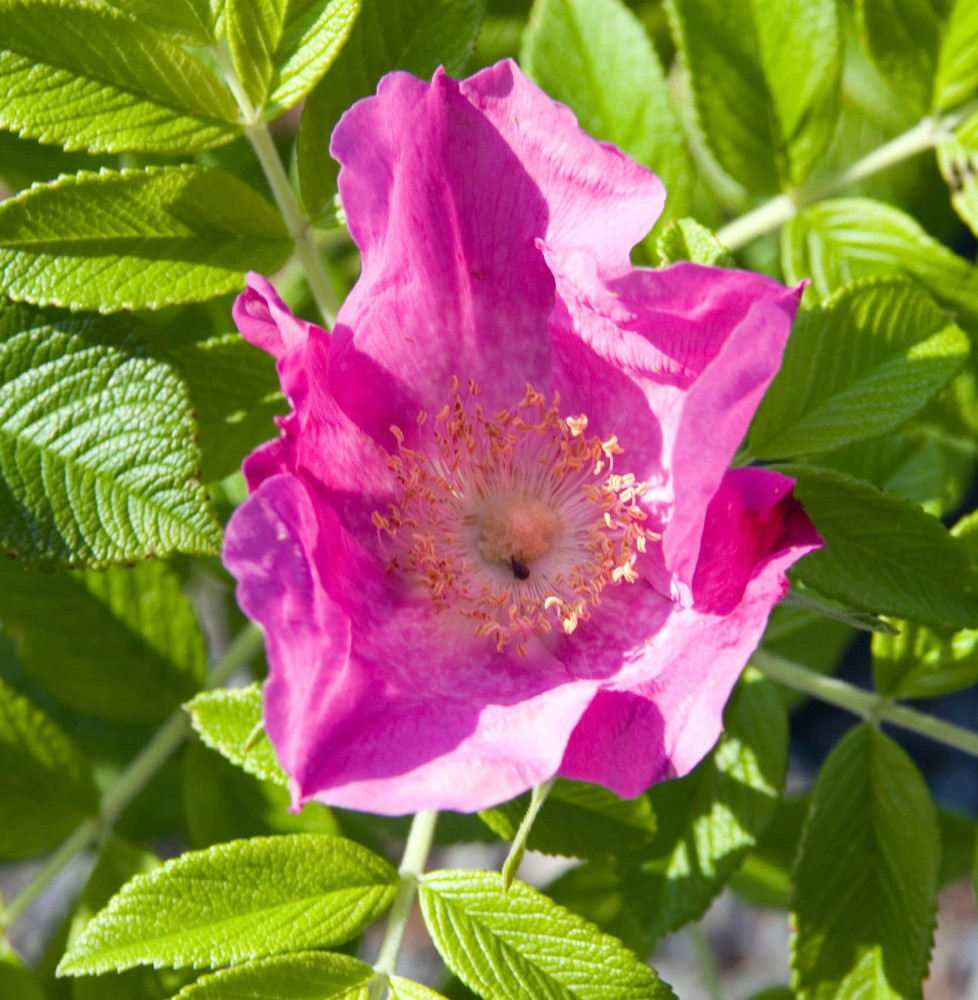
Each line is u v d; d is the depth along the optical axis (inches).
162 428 14.1
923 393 14.6
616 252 13.5
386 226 13.5
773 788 15.6
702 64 15.6
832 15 15.5
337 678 12.9
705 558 13.5
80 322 14.2
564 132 13.6
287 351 12.9
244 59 14.2
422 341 14.1
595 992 14.0
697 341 13.4
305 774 12.5
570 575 14.3
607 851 14.7
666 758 13.1
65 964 13.9
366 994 14.0
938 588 14.3
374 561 14.0
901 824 15.0
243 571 12.6
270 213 14.6
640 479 14.2
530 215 13.8
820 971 15.0
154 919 14.0
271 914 14.1
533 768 12.8
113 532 14.0
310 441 13.4
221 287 14.4
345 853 14.3
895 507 14.3
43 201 14.1
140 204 14.3
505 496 14.4
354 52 14.6
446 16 14.7
